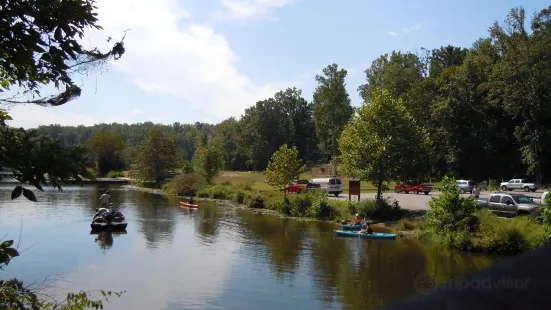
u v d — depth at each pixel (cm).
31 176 439
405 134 3362
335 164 8519
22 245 2331
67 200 4856
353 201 3606
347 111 8719
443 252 2208
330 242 2541
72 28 455
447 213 2441
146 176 7681
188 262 2038
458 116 6688
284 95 12594
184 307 1435
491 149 6575
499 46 6366
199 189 5891
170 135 8300
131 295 1548
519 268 144
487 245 2169
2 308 509
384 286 1630
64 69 464
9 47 422
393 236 2612
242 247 2403
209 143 13738
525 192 5331
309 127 12281
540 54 5850
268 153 11756
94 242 2491
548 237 1919
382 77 8156
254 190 5094
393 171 3362
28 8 408
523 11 5862
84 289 1605
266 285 1670
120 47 509
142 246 2408
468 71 6794
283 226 3170
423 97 7281
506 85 5975
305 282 1708
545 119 5831
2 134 459
